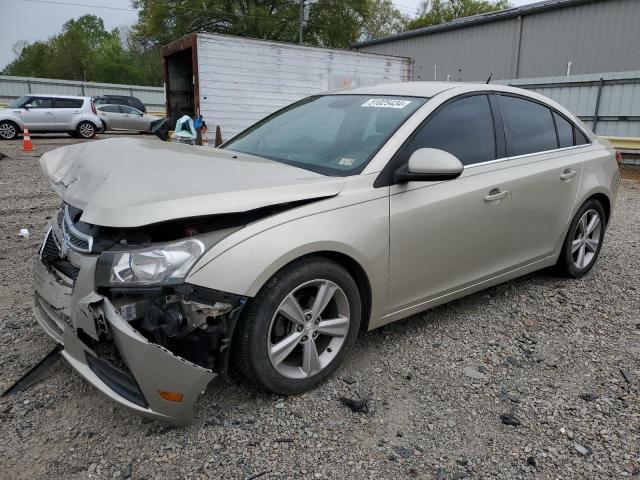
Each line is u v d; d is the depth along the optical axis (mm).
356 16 40344
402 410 2756
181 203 2334
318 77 14234
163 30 38188
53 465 2309
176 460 2355
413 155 2955
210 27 38125
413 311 3311
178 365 2324
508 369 3182
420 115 3307
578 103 15008
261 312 2541
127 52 67750
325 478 2277
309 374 2814
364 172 2967
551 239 4230
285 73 13664
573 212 4352
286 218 2605
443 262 3342
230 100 13000
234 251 2420
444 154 2914
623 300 4281
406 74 15891
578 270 4660
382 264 2982
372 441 2516
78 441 2461
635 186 10883
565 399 2889
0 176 10430
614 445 2520
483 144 3639
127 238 2426
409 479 2287
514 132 3910
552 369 3197
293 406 2744
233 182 2621
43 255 2916
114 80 64625
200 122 12195
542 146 4137
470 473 2332
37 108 20438
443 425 2648
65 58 68125
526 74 22203
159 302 2410
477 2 51750
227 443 2467
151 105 39406
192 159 2973
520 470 2354
